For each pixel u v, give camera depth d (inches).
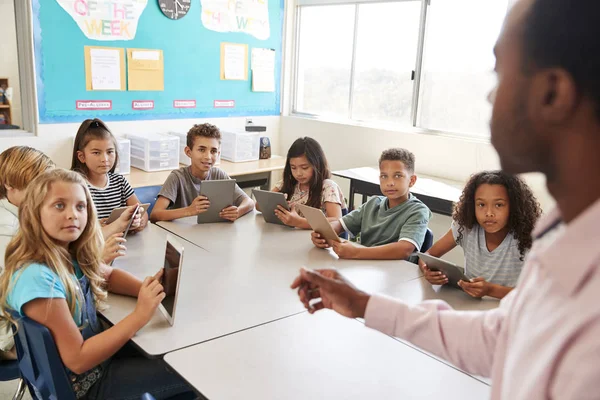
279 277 73.5
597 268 16.2
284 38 193.0
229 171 153.4
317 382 47.4
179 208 110.0
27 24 132.9
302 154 104.6
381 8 169.8
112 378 60.7
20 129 139.7
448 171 156.0
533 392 16.9
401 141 165.8
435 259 70.1
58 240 55.4
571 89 15.4
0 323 60.6
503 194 75.0
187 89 169.2
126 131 157.3
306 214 86.0
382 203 98.7
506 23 17.5
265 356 51.6
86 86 146.5
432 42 159.2
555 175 17.2
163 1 156.7
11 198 81.3
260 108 191.8
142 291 56.0
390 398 45.4
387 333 36.8
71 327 51.3
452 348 33.0
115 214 89.0
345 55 183.0
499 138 17.7
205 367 49.2
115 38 149.6
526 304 19.8
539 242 21.5
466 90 153.9
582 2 15.0
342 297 37.9
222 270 75.5
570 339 16.1
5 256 54.2
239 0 175.9
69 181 55.6
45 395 53.6
